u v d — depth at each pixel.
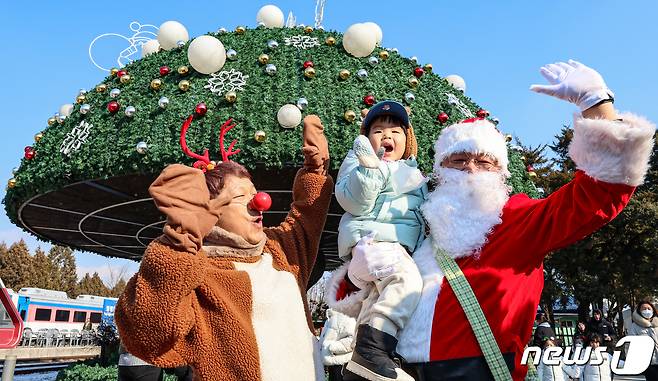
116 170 6.66
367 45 7.49
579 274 24.55
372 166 2.54
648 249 22.14
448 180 2.55
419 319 2.37
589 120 1.97
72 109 8.01
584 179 2.06
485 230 2.38
